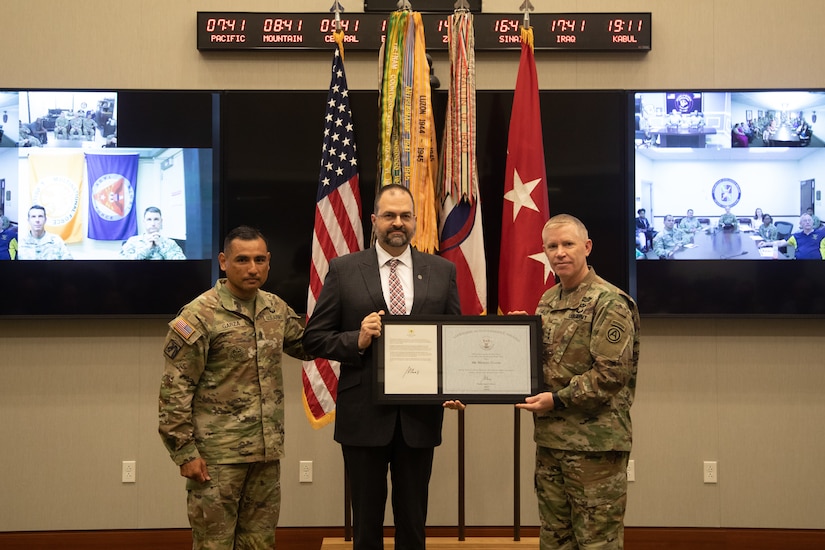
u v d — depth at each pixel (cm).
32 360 389
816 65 396
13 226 380
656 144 385
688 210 384
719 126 385
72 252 382
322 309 262
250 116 386
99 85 393
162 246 383
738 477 392
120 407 390
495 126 386
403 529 258
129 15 395
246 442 253
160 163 384
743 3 397
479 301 338
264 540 259
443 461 394
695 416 393
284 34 389
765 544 389
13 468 387
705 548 390
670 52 396
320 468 393
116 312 382
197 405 254
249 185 385
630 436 250
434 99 383
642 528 393
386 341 251
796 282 383
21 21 393
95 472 389
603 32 389
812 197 383
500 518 394
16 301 380
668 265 384
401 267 267
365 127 385
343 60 384
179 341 249
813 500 390
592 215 384
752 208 384
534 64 354
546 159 386
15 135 381
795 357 392
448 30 371
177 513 390
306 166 386
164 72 393
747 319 391
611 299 244
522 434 395
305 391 342
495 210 384
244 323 259
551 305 259
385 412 252
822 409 391
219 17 389
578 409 245
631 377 253
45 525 388
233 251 256
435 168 348
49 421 389
